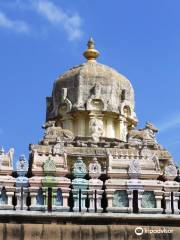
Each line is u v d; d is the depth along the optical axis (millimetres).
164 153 30172
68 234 20484
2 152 21938
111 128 33500
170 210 21547
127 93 34500
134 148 30891
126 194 21562
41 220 20812
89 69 34406
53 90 35125
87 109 33250
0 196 21188
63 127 33938
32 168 21719
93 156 29203
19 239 20250
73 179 21719
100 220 21000
